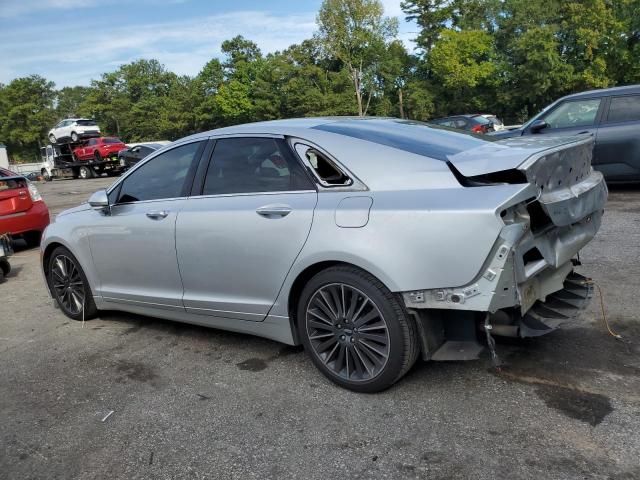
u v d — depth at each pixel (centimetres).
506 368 328
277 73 6362
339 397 314
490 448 253
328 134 331
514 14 5319
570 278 359
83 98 10950
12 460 279
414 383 320
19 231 842
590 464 236
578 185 316
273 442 275
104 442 289
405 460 250
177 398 331
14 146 8712
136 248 414
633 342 351
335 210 304
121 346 427
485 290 263
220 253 358
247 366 368
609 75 4834
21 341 459
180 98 7094
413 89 5938
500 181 273
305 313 329
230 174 367
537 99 5328
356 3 5281
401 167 299
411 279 278
